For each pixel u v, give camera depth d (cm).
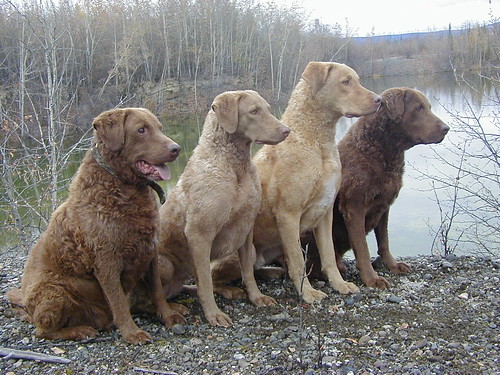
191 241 198
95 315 193
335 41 1698
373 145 226
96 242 182
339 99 214
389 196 231
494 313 199
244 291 224
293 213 216
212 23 1575
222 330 194
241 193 200
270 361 171
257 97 200
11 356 177
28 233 390
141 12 1350
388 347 177
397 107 221
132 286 195
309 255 240
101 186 184
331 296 218
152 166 186
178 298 224
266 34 1648
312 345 179
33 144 508
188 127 856
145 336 185
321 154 216
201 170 198
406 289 224
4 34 671
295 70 1511
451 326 190
